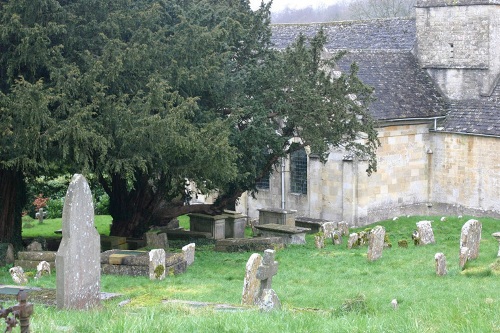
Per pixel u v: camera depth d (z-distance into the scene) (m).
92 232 17.12
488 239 33.66
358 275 25.42
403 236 36.44
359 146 34.19
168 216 36.00
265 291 17.69
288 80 32.84
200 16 33.00
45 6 27.66
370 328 12.95
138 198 35.16
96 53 29.42
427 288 21.88
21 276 23.77
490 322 13.36
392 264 27.36
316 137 32.41
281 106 32.44
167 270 25.34
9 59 27.45
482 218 40.66
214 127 28.73
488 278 23.45
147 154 28.00
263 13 35.59
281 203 45.12
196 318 14.02
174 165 29.70
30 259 27.03
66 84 26.67
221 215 38.91
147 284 23.16
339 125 32.88
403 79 44.06
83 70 28.61
